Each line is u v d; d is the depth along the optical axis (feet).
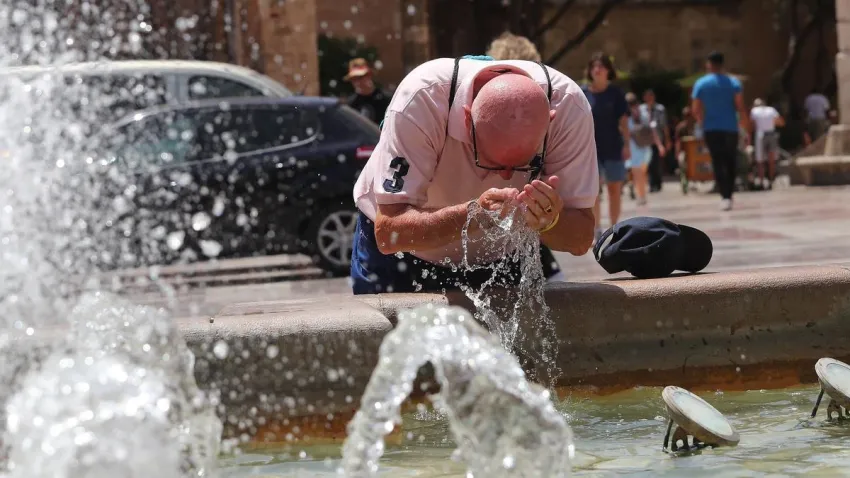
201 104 30.99
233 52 55.47
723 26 111.04
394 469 8.91
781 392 11.71
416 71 11.66
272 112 31.32
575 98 11.60
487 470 7.36
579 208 11.75
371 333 10.47
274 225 30.78
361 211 12.97
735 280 11.96
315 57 55.01
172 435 7.13
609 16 110.01
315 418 10.33
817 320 12.03
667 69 110.52
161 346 9.04
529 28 89.25
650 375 11.68
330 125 31.48
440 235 11.26
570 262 28.12
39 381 6.86
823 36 108.17
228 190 30.42
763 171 63.77
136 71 32.71
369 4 79.97
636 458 9.04
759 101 63.72
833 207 43.42
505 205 10.93
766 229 34.65
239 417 10.25
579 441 9.75
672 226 13.44
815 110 86.33
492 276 12.59
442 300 11.53
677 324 11.76
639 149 54.60
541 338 11.53
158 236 29.73
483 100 11.06
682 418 9.11
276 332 10.36
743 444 9.38
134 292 27.17
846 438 9.46
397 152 11.51
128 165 29.40
